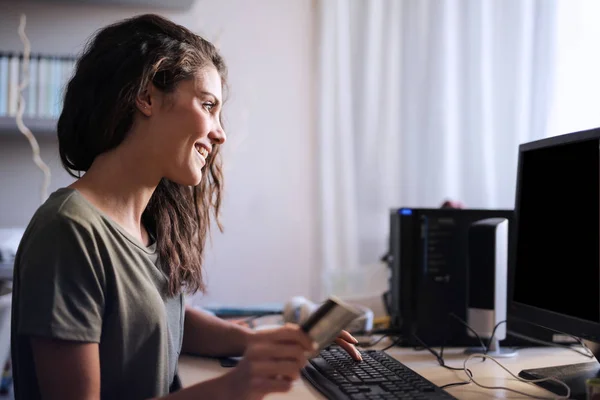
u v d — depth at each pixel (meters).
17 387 0.97
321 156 2.96
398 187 2.85
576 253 1.05
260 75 2.99
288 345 0.76
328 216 2.95
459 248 1.47
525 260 1.21
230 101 2.96
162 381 1.05
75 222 0.94
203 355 1.31
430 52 2.65
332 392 0.98
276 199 3.00
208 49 1.13
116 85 1.01
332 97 2.96
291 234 3.02
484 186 2.40
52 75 2.56
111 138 1.03
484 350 1.38
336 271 2.45
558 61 2.03
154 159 1.05
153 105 1.04
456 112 2.58
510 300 1.26
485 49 2.41
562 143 1.10
